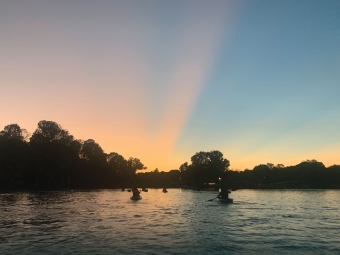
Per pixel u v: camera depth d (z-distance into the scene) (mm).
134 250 17969
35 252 17359
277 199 66812
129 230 24359
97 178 150375
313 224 28281
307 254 17438
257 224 27953
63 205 47125
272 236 22359
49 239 20750
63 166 123688
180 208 42875
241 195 87125
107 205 47531
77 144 143250
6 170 110875
